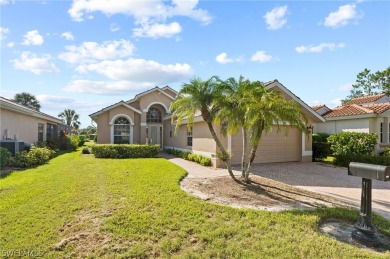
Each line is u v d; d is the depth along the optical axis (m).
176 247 4.29
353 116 17.75
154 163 13.86
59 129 28.92
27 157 12.64
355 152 14.28
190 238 4.61
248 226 5.12
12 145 13.56
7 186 8.09
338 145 14.96
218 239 4.56
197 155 15.16
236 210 5.97
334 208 6.32
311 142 16.16
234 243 4.44
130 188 7.92
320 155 16.42
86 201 6.52
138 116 23.02
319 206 6.64
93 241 4.45
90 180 9.10
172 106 9.69
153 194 7.23
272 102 7.75
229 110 8.62
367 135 14.22
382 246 4.49
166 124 23.72
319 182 9.94
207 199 7.06
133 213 5.68
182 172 10.90
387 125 16.78
